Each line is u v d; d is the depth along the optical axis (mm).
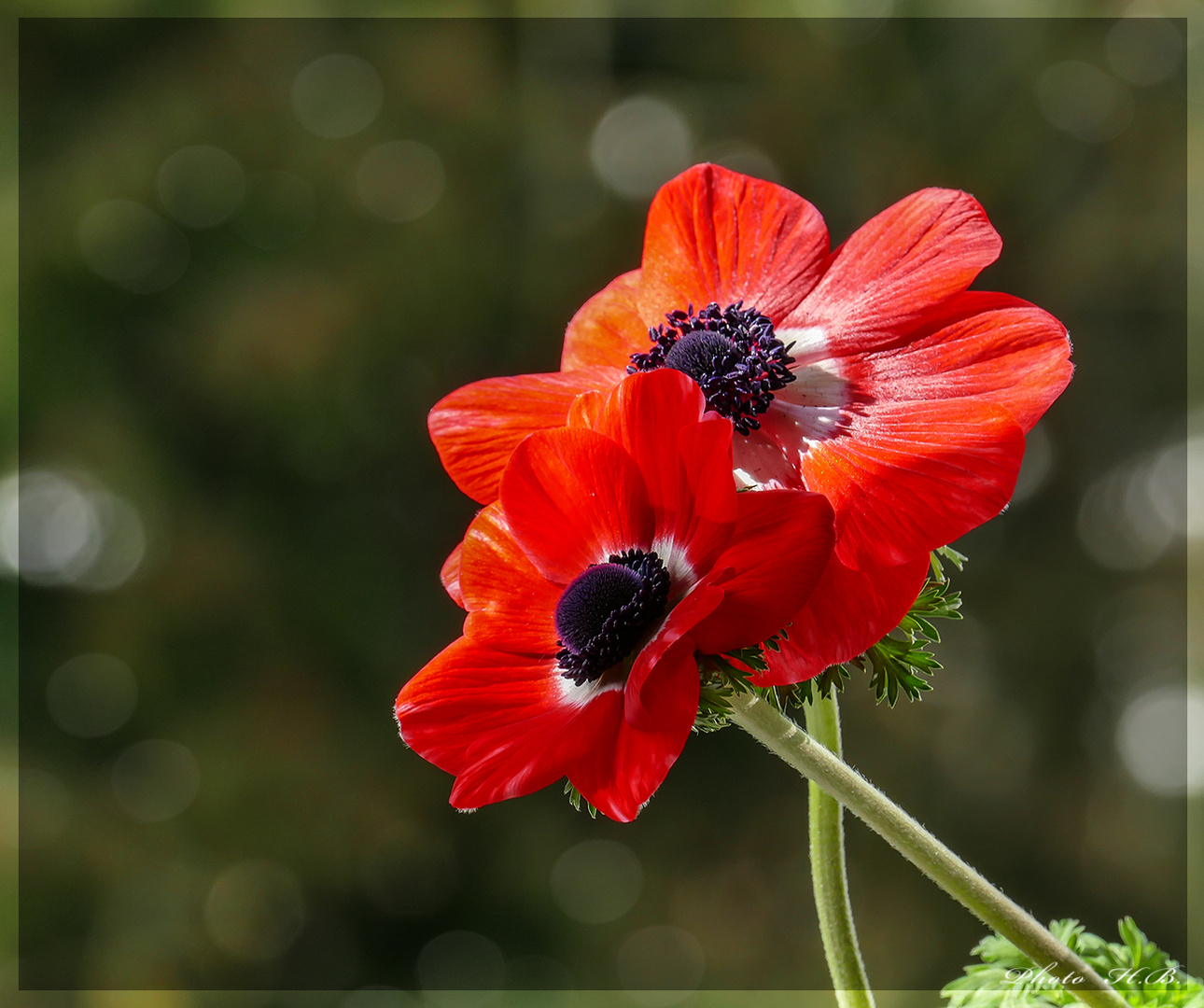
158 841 3455
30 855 3387
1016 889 3424
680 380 626
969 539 3637
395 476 3615
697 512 625
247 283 3635
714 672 624
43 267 3625
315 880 3525
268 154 3719
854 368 646
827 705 652
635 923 3586
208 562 3529
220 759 3479
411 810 3543
